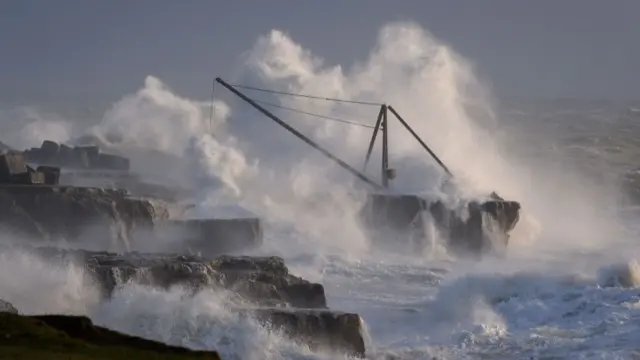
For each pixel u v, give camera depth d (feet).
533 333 246.47
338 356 218.18
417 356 230.89
